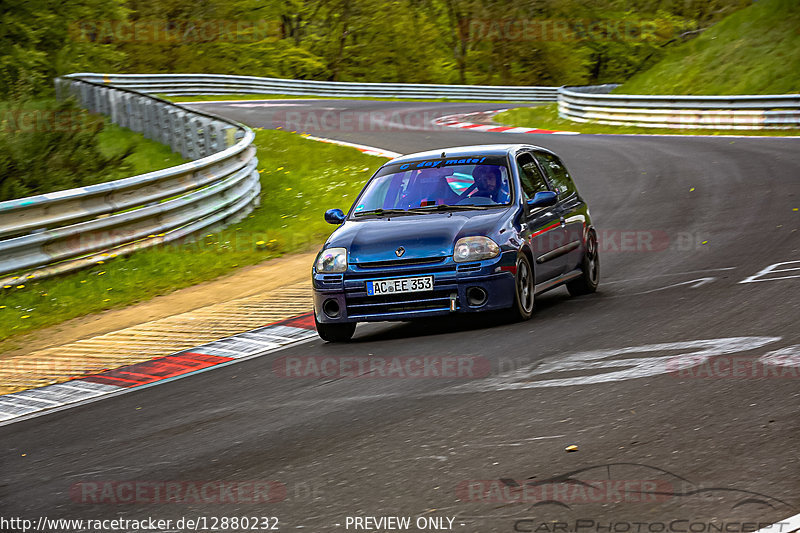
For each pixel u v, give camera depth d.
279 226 36.62
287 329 20.73
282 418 13.38
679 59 81.56
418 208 19.86
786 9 77.38
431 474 10.22
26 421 15.23
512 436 11.26
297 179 47.47
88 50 90.31
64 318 24.00
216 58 128.75
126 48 117.81
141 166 52.00
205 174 35.28
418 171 20.77
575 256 21.47
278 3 138.25
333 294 18.56
